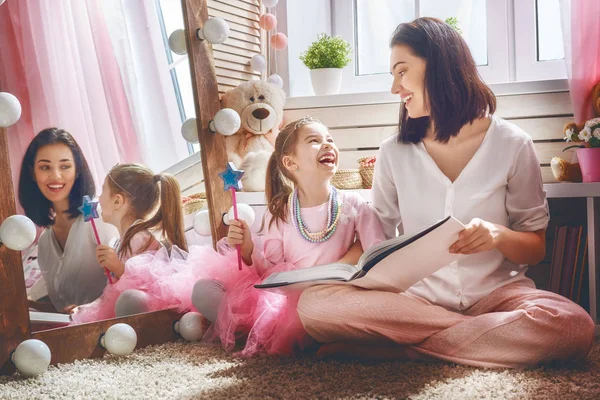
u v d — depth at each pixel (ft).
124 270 5.47
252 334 5.05
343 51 7.75
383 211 5.47
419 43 4.87
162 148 5.91
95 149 5.31
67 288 5.00
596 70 6.04
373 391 3.81
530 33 7.27
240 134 6.99
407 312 4.46
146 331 5.46
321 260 5.53
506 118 6.57
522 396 3.61
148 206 5.73
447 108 4.82
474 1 7.66
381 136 7.09
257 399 3.76
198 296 5.52
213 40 6.25
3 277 4.53
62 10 5.18
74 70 5.22
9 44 4.82
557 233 5.93
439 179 5.00
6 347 4.51
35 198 4.84
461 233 4.21
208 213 6.20
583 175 5.75
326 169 5.55
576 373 4.08
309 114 7.36
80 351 4.96
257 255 5.74
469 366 4.32
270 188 5.87
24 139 4.79
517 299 4.57
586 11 5.98
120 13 5.63
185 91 6.22
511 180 4.91
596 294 5.58
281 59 7.98
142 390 4.04
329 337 4.65
